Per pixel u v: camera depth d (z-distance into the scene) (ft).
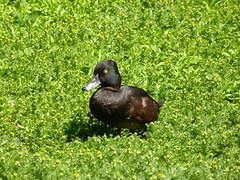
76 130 44.60
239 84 54.24
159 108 45.70
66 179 36.09
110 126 44.78
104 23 64.54
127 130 43.52
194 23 66.13
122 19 65.98
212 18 67.62
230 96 52.29
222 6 71.87
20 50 59.52
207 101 50.39
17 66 55.88
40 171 36.86
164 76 55.01
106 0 69.82
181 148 41.57
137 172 37.22
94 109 42.70
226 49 61.46
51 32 62.08
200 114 47.62
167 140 43.09
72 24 64.03
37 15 66.03
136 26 64.80
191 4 71.36
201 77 55.52
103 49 59.47
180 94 51.29
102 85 42.96
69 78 54.24
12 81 53.67
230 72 56.29
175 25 65.41
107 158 38.96
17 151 40.14
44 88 52.65
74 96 50.83
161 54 59.06
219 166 38.65
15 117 47.24
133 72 55.26
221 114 47.57
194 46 61.41
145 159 38.68
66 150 40.93
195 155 40.60
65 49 59.36
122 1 69.77
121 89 42.75
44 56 58.03
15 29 63.36
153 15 66.80
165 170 37.22
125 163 38.09
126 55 58.75
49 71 55.26
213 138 43.06
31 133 44.60
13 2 69.00
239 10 70.69
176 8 69.10
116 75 42.73
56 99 50.31
